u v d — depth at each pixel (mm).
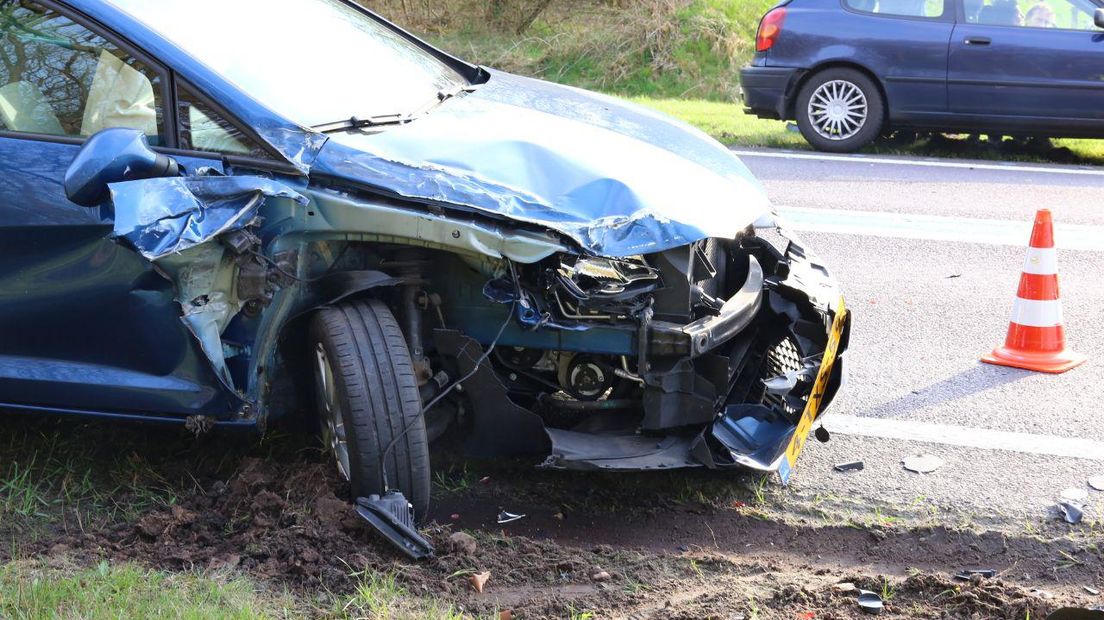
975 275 6902
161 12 3957
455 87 4605
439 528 3604
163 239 3256
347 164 3553
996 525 3887
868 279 6809
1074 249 7500
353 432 3506
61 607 2936
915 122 10789
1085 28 10148
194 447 4203
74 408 3857
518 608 3207
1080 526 3877
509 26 16281
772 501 4047
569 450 3662
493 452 3799
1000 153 11273
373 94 4180
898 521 3908
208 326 3490
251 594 3117
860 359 5523
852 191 9156
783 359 4566
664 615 3182
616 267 3758
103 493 3863
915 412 4883
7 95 3859
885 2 10742
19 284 3768
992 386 5176
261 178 3451
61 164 3680
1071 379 5262
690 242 3666
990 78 10375
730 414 3949
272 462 4012
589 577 3430
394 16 16391
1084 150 11477
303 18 4504
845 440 4586
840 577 3467
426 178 3553
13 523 3586
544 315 3709
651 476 4180
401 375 3549
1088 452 4473
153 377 3756
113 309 3709
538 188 3664
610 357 3969
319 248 3645
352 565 3334
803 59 10938
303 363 3918
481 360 3670
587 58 15375
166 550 3422
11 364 3875
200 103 3699
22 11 3875
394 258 3764
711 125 12266
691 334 3697
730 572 3518
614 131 4238
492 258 3678
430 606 3158
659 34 15445
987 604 3234
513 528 3812
